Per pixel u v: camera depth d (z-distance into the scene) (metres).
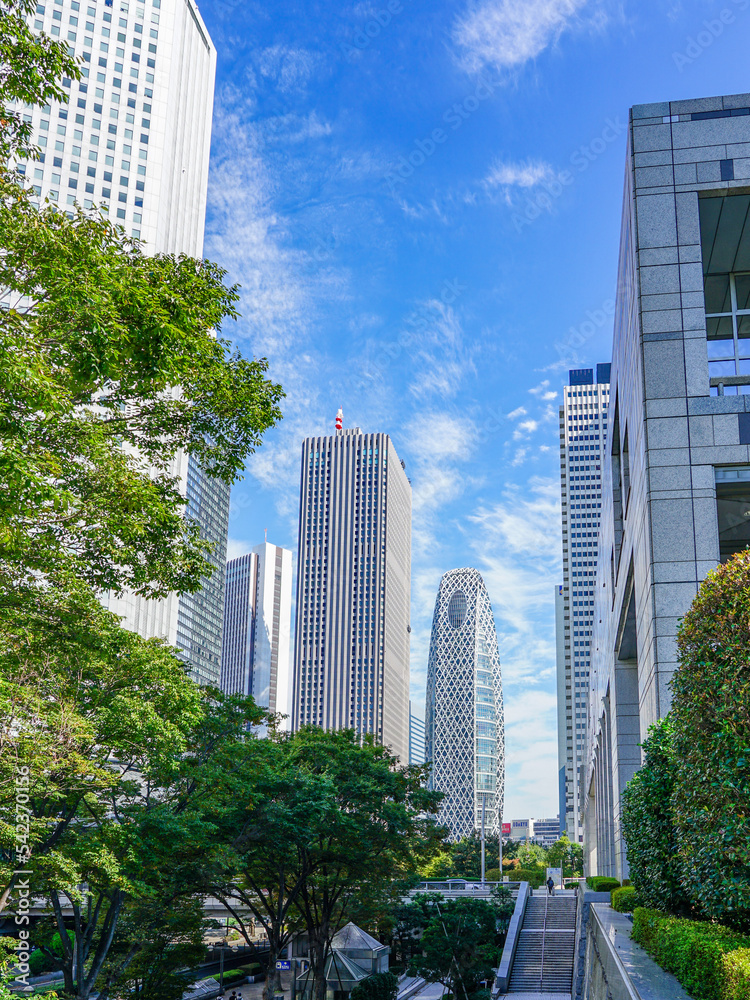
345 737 40.84
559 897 67.31
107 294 12.38
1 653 16.14
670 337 27.39
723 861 13.78
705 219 28.97
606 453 46.16
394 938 65.75
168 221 125.94
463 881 82.94
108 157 118.25
